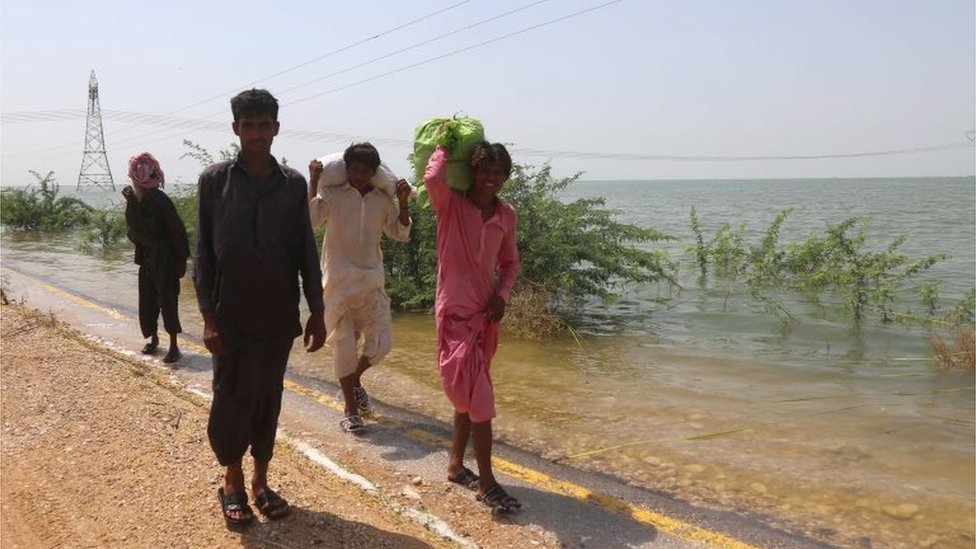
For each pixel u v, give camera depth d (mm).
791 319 9672
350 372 5125
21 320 7758
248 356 3346
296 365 6938
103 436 4547
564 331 8898
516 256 4258
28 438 4562
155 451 4289
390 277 10445
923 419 5684
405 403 5898
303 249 3455
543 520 3795
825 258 11852
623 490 4316
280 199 3330
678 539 3643
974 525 3920
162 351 7266
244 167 3318
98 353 6711
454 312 3965
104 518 3559
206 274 3312
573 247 9680
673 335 8820
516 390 6395
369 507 3838
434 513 3842
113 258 17031
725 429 5418
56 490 3857
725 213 39344
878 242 20609
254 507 3650
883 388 6594
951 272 14312
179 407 5168
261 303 3309
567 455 4883
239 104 3223
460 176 3934
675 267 12336
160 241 6660
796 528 3865
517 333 8617
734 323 9539
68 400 5227
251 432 3520
